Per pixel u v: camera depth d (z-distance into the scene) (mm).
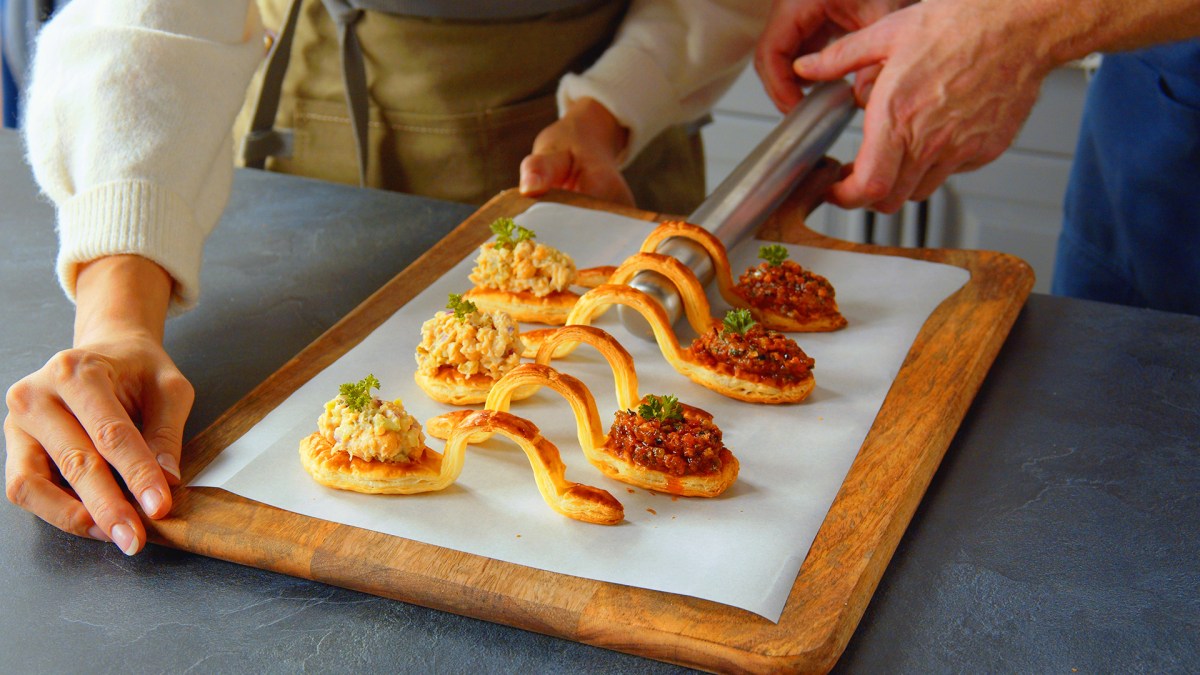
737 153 2307
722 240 1044
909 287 1045
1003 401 899
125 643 659
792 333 986
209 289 1065
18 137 1390
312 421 839
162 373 818
